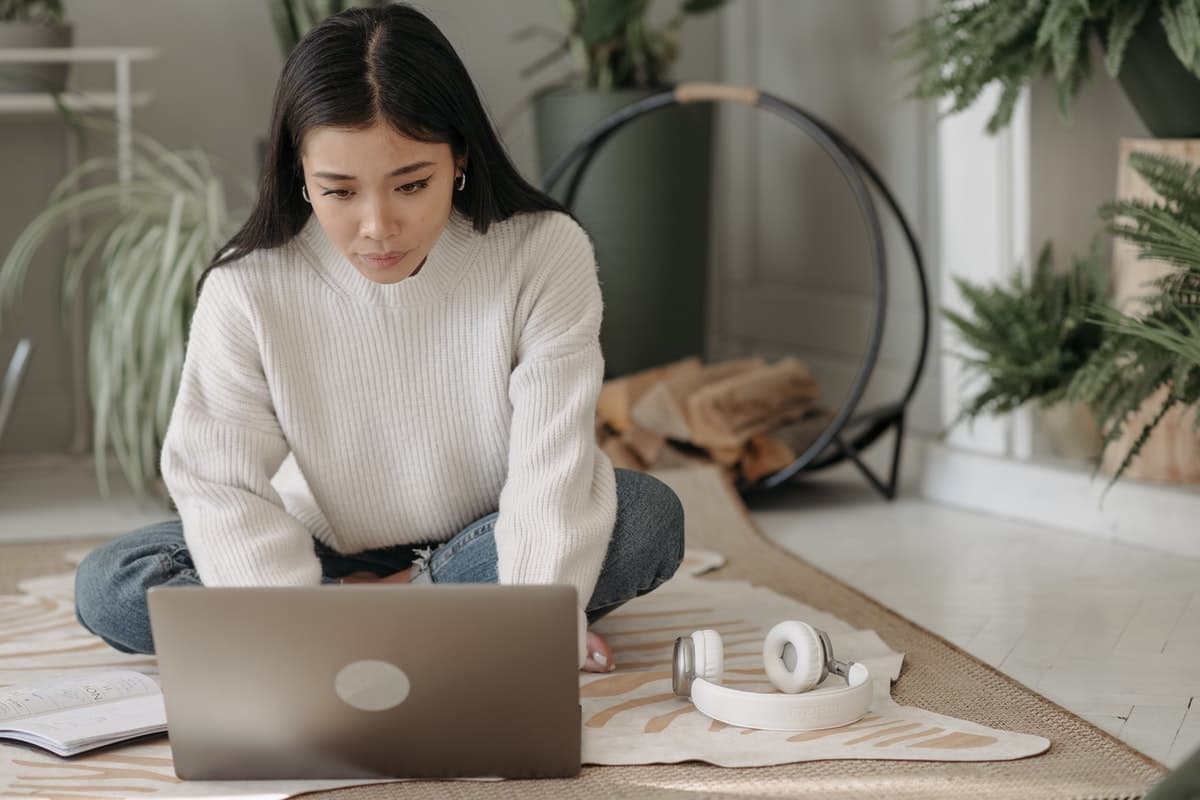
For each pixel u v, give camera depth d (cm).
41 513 298
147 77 358
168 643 139
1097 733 159
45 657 196
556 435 160
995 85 283
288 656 139
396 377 165
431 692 140
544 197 167
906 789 143
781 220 401
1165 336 207
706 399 292
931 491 302
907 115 349
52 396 355
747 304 417
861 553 257
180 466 164
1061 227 287
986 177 289
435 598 137
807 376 318
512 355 166
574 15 355
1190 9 225
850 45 366
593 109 350
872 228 284
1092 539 263
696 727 161
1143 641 200
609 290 362
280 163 152
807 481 322
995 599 225
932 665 186
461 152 150
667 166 358
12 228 347
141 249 293
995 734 157
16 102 305
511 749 143
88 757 154
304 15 324
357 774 144
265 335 162
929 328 297
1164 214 214
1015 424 287
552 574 154
